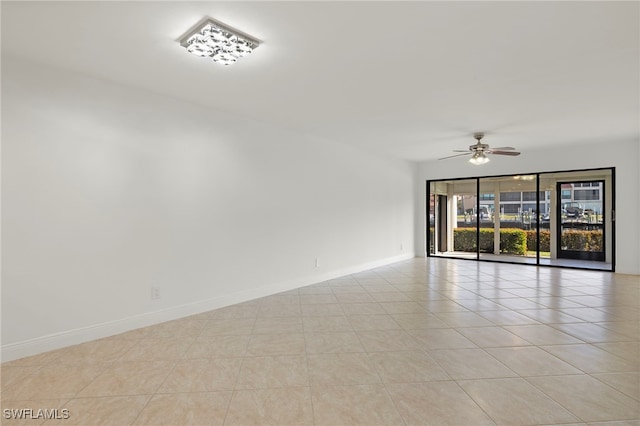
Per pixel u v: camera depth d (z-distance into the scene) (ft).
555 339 10.09
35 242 9.05
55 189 9.40
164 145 11.80
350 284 17.74
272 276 15.62
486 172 24.62
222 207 13.60
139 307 11.13
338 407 6.72
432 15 6.98
